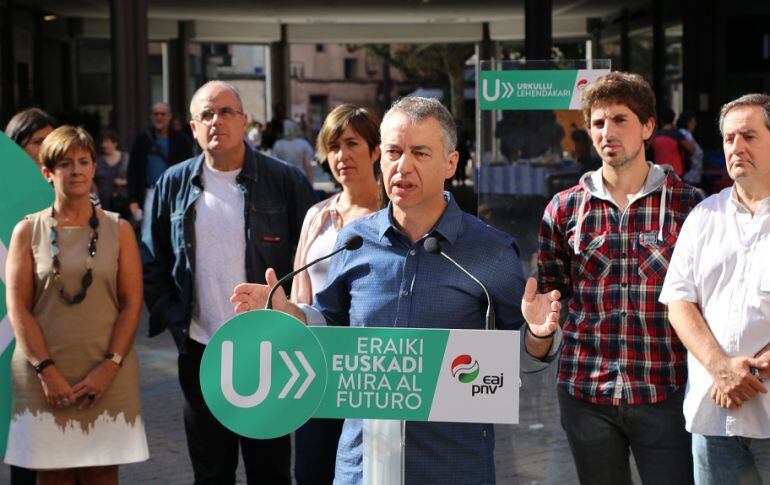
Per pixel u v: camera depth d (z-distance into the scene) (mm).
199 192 4637
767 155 3500
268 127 20359
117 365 4383
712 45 22891
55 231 4375
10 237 4406
